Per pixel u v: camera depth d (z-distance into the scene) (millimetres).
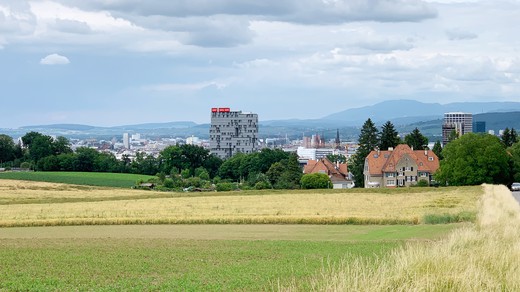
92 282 24578
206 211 65875
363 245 37062
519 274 17938
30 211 67625
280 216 59094
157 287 23016
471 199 76312
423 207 67375
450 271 17781
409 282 16984
